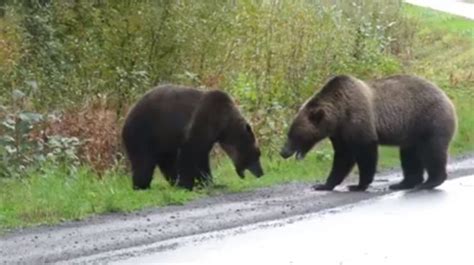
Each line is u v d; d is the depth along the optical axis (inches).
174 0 941.2
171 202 676.1
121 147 793.6
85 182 727.1
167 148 742.5
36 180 721.6
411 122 768.9
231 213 636.1
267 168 837.8
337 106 761.0
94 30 928.3
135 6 932.6
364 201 692.7
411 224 613.6
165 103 741.9
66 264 493.7
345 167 757.9
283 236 573.6
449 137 771.4
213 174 801.6
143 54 921.5
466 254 539.2
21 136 763.4
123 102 874.8
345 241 564.7
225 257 520.4
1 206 642.2
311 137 764.6
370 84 776.3
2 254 513.3
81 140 804.0
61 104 854.5
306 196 714.2
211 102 747.4
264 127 908.6
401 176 836.0
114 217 619.5
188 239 557.6
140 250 527.5
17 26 914.7
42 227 585.3
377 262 520.4
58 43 921.5
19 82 864.3
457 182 789.9
